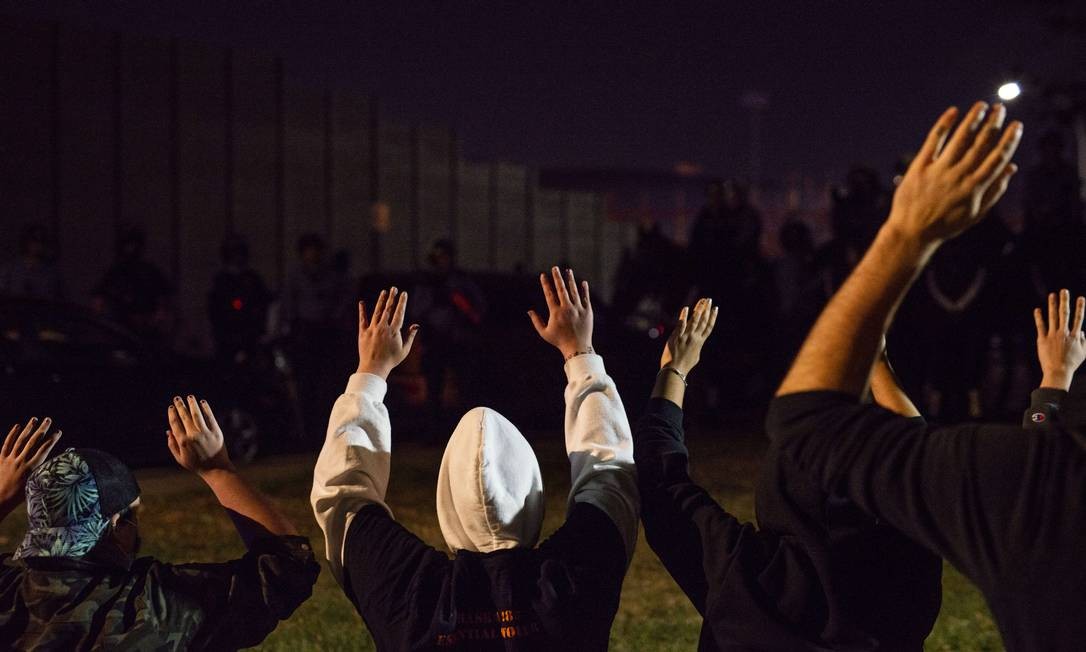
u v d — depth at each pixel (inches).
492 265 1678.2
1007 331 611.5
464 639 127.0
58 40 1034.7
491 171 1672.0
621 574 133.6
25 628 137.9
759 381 717.9
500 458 128.9
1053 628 87.4
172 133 1141.7
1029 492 87.7
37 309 510.9
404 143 1476.4
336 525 137.3
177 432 151.9
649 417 141.7
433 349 581.3
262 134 1250.6
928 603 120.6
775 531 123.2
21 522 402.6
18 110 1003.3
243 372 563.2
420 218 1509.6
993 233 571.8
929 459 91.0
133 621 139.9
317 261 621.3
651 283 774.5
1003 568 88.4
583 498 134.7
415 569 131.6
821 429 93.7
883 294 92.7
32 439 151.9
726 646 122.4
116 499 140.1
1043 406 135.8
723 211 708.0
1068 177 629.9
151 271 629.0
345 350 615.2
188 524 400.5
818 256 657.6
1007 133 88.7
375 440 141.9
